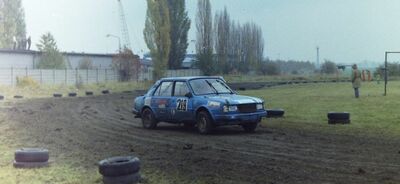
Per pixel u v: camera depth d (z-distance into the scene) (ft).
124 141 45.03
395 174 28.91
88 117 70.44
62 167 32.14
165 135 49.34
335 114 55.36
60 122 62.95
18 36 236.84
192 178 28.50
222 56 296.51
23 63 197.88
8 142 44.78
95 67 234.58
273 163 32.83
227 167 31.63
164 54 225.97
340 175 28.84
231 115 47.80
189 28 266.36
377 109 71.97
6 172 30.48
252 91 141.18
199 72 283.18
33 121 64.03
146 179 28.12
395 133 46.93
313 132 48.85
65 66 210.59
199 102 49.80
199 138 46.55
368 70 248.93
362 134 46.65
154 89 56.24
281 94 121.70
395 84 181.68
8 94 137.08
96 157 36.24
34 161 32.12
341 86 173.99
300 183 26.99
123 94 147.33
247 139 45.06
